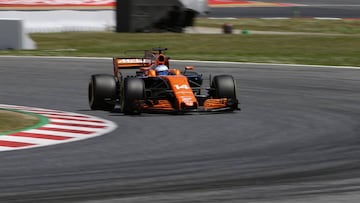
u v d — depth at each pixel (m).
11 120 45.28
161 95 50.53
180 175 30.41
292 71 77.62
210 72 76.88
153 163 33.12
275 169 31.59
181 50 100.44
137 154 35.41
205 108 49.12
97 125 44.84
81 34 116.31
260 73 76.06
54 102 57.03
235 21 153.25
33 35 114.06
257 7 189.88
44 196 26.52
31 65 81.88
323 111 51.62
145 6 124.69
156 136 40.88
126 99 48.41
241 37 114.38
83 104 55.94
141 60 54.19
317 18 160.38
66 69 78.94
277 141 39.28
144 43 107.25
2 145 37.66
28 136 40.41
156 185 28.42
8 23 98.12
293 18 158.12
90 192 27.17
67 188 27.89
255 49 101.06
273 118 48.16
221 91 49.75
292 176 30.06
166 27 128.38
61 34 116.12
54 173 30.83
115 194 26.83
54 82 69.25
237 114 49.72
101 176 30.22
